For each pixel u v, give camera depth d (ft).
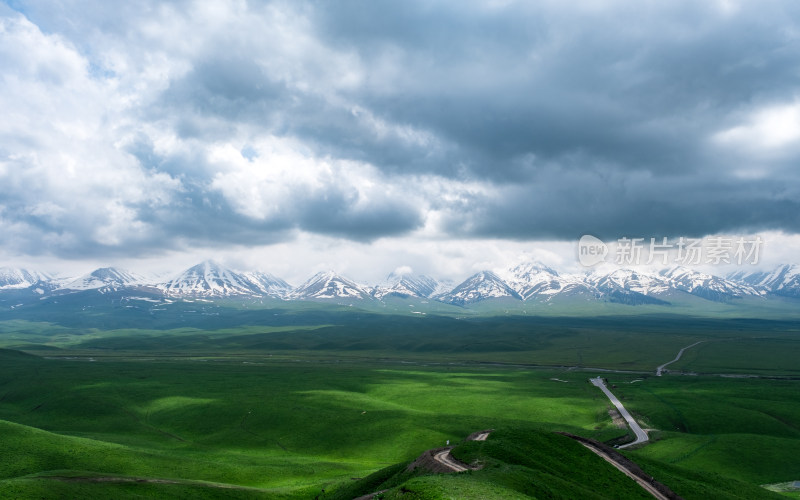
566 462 323.16
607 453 364.58
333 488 365.20
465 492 213.05
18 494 270.46
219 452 540.11
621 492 295.28
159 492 323.78
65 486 297.33
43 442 437.58
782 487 431.43
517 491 231.50
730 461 490.49
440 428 598.34
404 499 215.31
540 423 628.28
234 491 349.82
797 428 648.38
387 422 625.82
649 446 535.60
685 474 365.40
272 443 586.86
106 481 326.24
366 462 501.56
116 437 595.88
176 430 650.43
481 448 319.06
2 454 407.85
